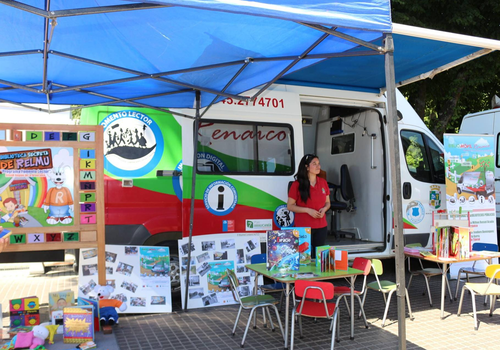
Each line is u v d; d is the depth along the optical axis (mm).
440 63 5957
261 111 5895
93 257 5199
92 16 3178
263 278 6227
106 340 4328
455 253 5117
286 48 3820
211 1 2555
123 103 5238
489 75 10781
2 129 4742
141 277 5246
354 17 3018
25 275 7219
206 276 5488
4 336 4309
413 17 9648
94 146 4906
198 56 3988
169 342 4320
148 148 5297
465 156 6926
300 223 5488
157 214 5277
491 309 5121
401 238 3352
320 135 8031
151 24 3338
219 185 5586
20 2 2832
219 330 4656
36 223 4820
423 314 5223
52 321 4531
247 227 5727
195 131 5176
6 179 4750
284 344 4145
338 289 4789
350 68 5832
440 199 6922
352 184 7328
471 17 9750
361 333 4582
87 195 4934
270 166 5914
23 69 4254
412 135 6875
